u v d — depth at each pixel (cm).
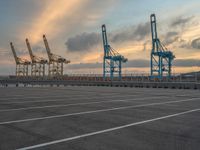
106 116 955
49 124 784
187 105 1374
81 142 562
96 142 562
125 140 582
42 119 880
